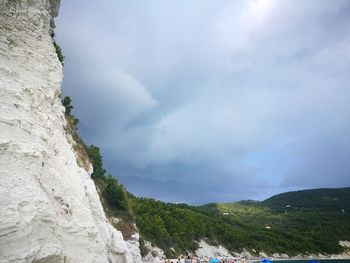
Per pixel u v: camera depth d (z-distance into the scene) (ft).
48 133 65.05
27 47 67.41
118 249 84.12
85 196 68.59
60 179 60.64
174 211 325.42
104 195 148.97
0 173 44.14
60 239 51.96
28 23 69.41
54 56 76.07
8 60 60.75
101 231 77.05
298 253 437.17
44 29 74.79
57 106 78.79
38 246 42.73
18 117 53.26
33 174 50.60
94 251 61.62
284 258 409.49
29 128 55.06
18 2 67.87
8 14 65.16
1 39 61.31
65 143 72.18
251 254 380.37
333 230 577.02
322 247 481.87
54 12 86.94
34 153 52.37
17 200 42.88
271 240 430.20
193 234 315.78
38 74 67.97
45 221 46.50
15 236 40.16
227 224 422.82
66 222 57.21
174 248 259.80
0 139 47.14
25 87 60.03
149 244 224.74
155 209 290.35
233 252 361.92
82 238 59.57
